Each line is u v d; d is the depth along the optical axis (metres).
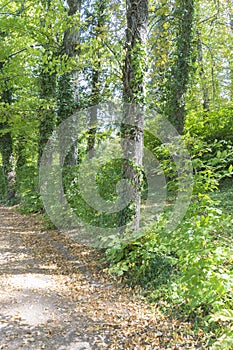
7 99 16.31
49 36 8.69
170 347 3.47
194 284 3.36
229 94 16.50
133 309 4.38
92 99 10.23
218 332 3.50
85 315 4.25
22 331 3.81
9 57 12.27
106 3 9.67
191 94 10.64
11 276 5.72
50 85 12.22
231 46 14.84
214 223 3.89
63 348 3.49
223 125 9.91
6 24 8.78
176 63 9.98
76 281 5.52
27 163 17.77
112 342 3.61
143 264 5.16
